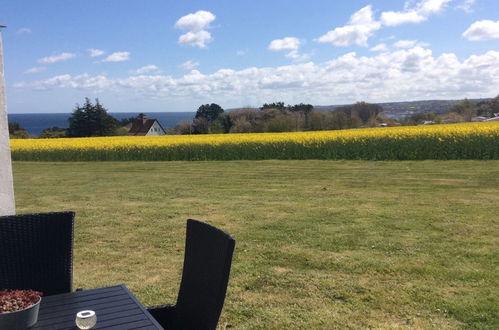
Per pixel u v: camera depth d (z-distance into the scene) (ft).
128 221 21.49
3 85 10.77
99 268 14.76
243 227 19.63
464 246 15.93
